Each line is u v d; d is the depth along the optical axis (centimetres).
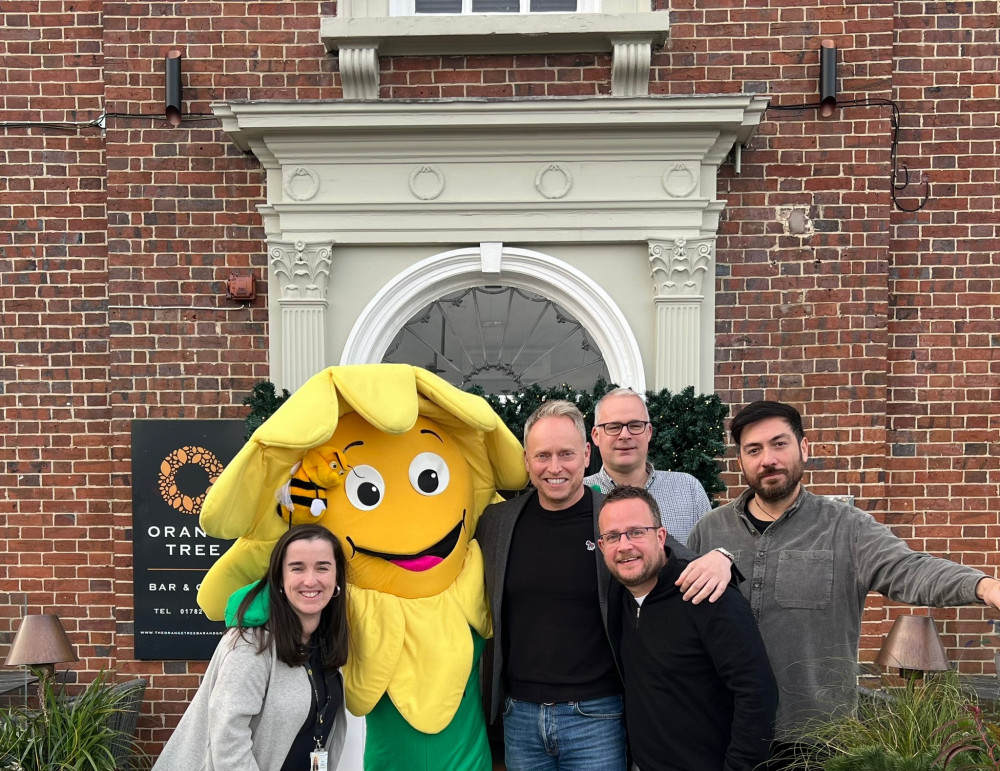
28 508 475
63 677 466
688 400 404
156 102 459
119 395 457
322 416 270
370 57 441
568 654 267
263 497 275
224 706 232
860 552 259
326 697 250
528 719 270
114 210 458
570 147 439
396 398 277
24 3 473
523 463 312
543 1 476
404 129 434
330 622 254
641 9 448
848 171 448
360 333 446
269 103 424
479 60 454
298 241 443
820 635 259
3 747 366
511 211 445
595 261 452
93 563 474
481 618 289
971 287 461
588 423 392
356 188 446
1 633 472
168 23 457
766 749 229
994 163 459
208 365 458
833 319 448
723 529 279
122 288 458
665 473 335
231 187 460
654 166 441
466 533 297
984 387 460
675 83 451
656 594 245
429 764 276
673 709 240
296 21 455
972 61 458
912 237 462
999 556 457
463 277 457
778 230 450
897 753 222
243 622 243
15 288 476
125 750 422
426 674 274
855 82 447
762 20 448
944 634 448
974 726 232
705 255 440
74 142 475
